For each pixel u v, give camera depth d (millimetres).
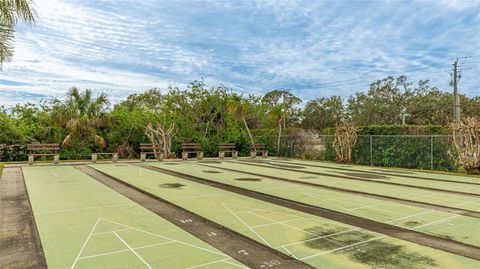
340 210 6914
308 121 51844
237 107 23656
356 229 5523
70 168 15258
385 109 41812
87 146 20562
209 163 18344
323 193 8891
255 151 23281
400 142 16000
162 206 7312
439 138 14477
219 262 4055
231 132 24672
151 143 21812
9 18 6434
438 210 6965
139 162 18828
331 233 5289
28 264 4012
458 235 5203
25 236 5156
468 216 6441
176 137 23094
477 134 12922
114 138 21500
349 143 18125
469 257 4230
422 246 4672
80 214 6516
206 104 25141
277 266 3934
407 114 39281
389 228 5594
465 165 13203
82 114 20062
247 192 9047
